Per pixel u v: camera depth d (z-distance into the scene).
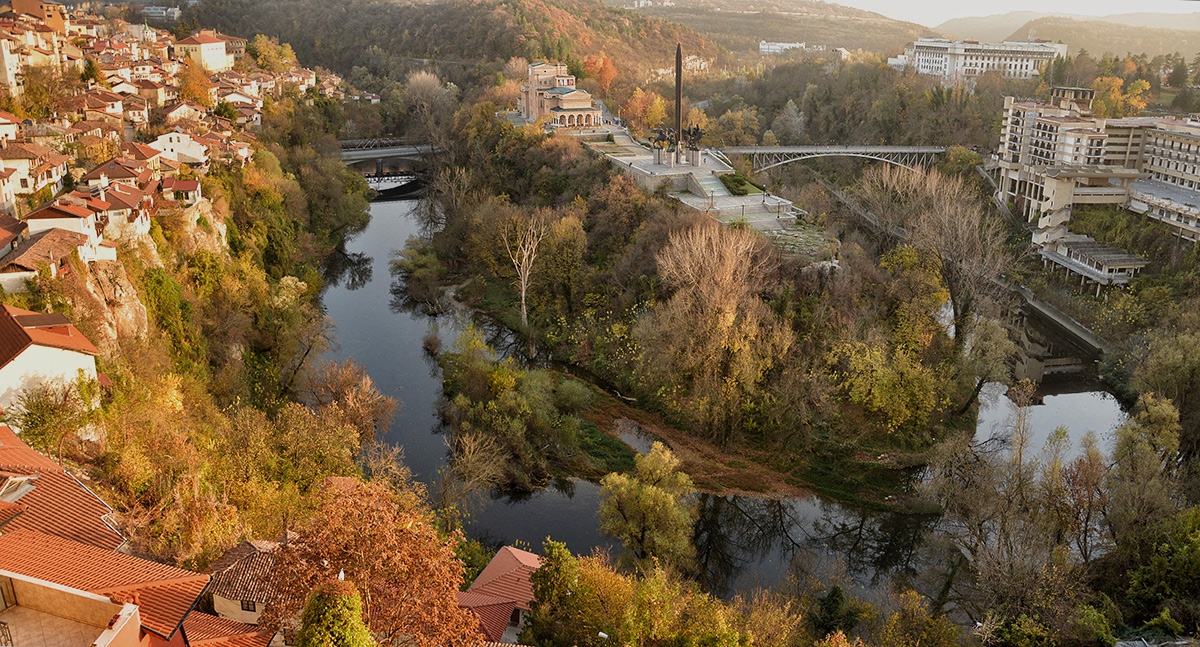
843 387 113.75
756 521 96.62
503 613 65.25
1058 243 177.12
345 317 147.25
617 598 62.34
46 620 37.38
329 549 40.97
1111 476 87.44
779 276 127.56
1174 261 156.62
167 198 124.06
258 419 87.38
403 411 113.00
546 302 144.38
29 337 69.56
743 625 62.22
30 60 157.38
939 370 116.12
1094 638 66.94
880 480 103.88
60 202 98.00
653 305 127.12
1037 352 153.00
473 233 160.62
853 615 69.56
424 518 70.81
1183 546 73.81
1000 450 109.31
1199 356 107.94
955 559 88.44
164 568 41.41
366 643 37.78
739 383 108.81
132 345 92.31
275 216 155.75
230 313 118.88
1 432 57.66
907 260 135.12
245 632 44.75
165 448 73.69
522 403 104.00
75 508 49.53
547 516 92.81
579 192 179.25
